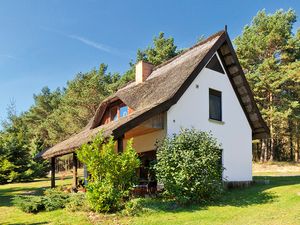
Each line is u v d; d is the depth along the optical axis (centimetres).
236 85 2108
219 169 1403
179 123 1727
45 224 1045
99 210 1152
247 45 4325
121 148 1480
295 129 4300
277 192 1484
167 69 2095
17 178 3191
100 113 2214
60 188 1964
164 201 1352
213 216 1081
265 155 4397
